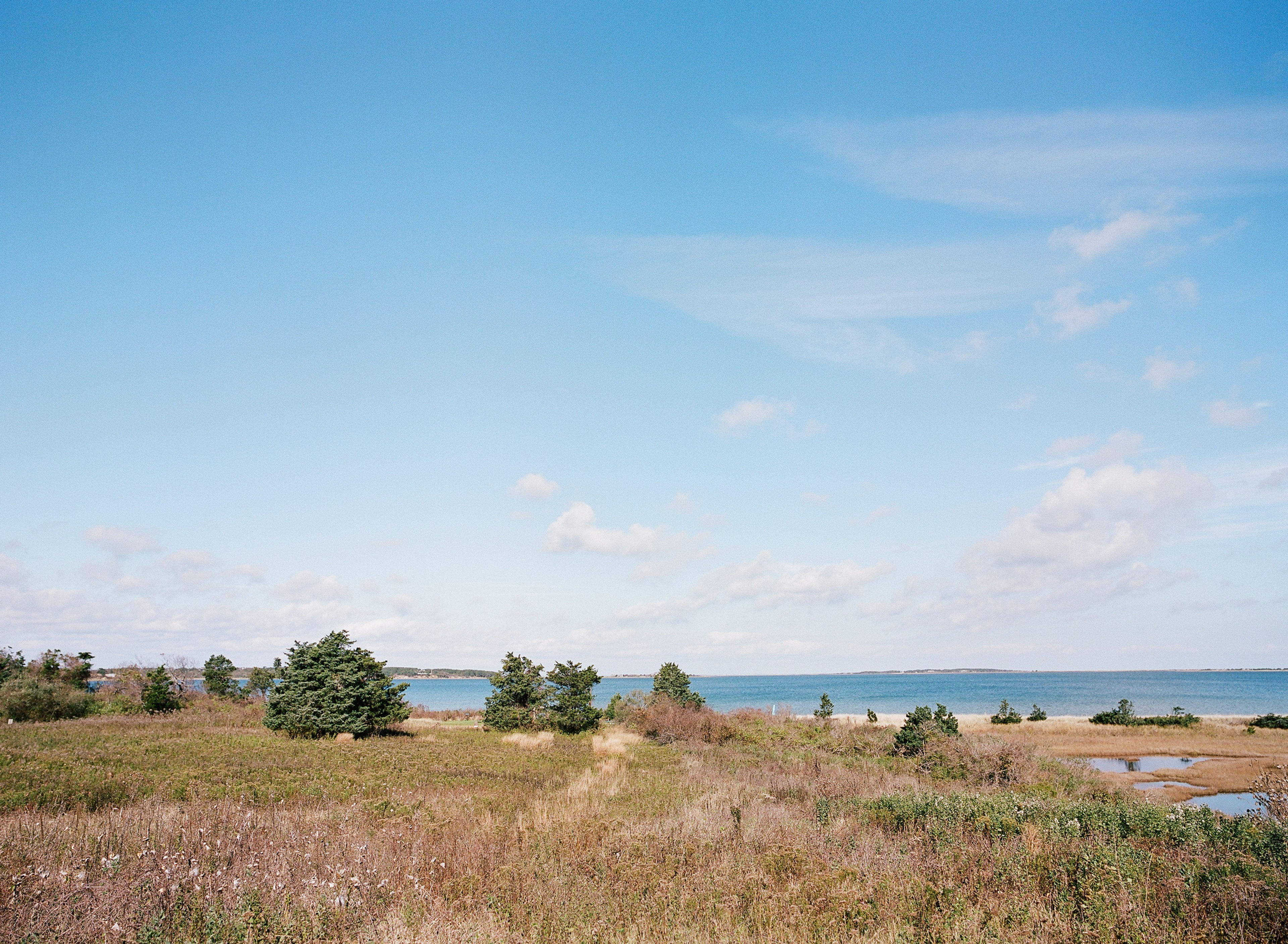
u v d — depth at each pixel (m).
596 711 47.28
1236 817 13.37
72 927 7.05
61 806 14.07
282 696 38.09
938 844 11.57
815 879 9.36
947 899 8.81
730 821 13.62
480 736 41.03
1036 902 8.70
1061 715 85.50
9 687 43.53
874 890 9.29
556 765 27.94
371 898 8.49
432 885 9.34
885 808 15.54
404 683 42.06
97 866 8.84
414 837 11.85
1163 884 9.17
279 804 16.22
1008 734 49.94
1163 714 81.75
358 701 38.97
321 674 38.06
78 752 25.19
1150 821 13.05
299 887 8.78
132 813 12.84
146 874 8.46
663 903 8.94
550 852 11.17
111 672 59.25
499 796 18.89
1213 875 9.30
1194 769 35.25
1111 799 20.62
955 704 115.81
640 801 18.33
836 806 16.20
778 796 19.64
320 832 11.84
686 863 10.63
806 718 45.56
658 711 42.97
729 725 38.38
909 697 143.00
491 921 7.98
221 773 21.11
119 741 30.27
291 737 36.31
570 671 46.94
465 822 13.46
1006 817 13.23
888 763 29.00
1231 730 51.62
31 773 19.55
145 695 50.59
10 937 6.87
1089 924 7.92
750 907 8.73
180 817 12.32
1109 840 12.03
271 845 10.51
